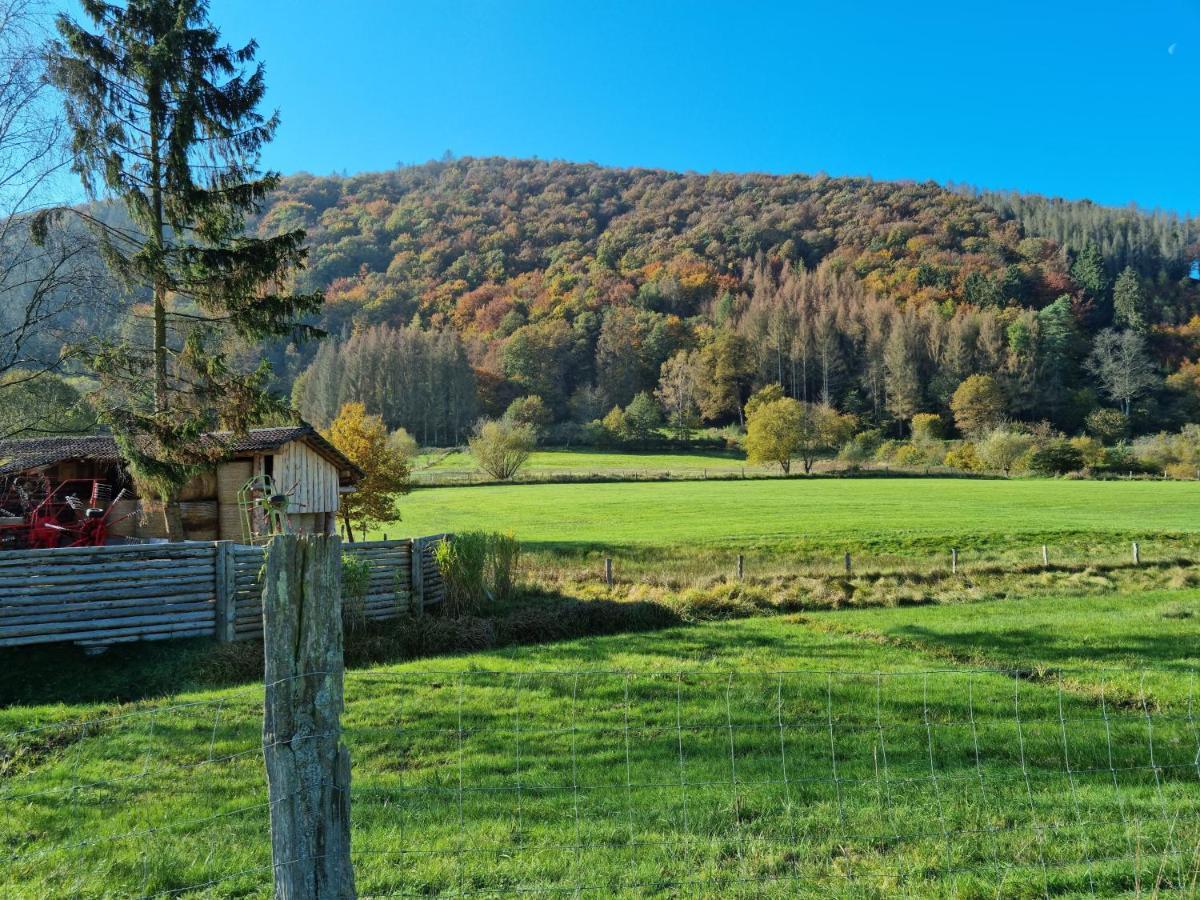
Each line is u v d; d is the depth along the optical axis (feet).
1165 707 30.94
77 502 67.05
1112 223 512.22
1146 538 111.24
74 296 51.60
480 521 138.10
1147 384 346.74
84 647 44.45
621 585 73.00
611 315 479.41
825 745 25.90
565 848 17.75
